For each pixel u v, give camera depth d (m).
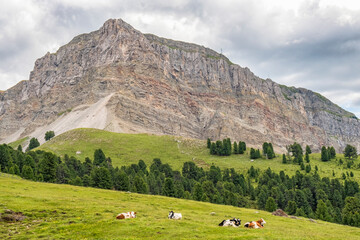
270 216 67.25
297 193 137.62
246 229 38.75
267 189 157.00
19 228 36.88
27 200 52.34
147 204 65.31
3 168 127.00
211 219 50.41
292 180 177.25
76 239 32.28
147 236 33.59
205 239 31.86
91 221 40.78
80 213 46.31
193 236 33.50
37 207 47.59
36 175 117.69
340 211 134.62
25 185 73.44
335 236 40.75
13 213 42.69
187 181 169.25
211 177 183.75
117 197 71.88
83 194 70.94
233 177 184.50
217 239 31.56
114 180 133.38
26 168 113.75
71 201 56.41
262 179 181.62
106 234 34.34
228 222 41.78
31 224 39.00
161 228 37.19
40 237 33.22
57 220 41.38
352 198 112.88
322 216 113.56
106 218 43.28
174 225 39.16
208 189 135.88
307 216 121.50
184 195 124.25
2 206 45.47
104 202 59.81
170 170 192.38
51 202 52.94
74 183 120.75
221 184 164.75
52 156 122.00
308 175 184.25
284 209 129.12
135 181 125.06
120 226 37.91
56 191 70.12
